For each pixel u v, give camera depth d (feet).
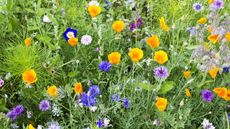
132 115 6.62
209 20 7.86
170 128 6.66
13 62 6.72
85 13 8.13
